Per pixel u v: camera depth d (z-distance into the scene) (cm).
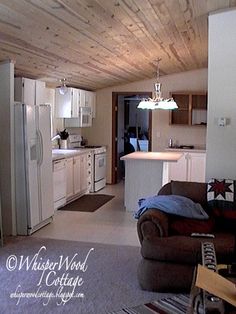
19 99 556
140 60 627
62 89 720
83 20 382
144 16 402
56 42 439
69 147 799
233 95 451
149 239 330
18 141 475
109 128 876
